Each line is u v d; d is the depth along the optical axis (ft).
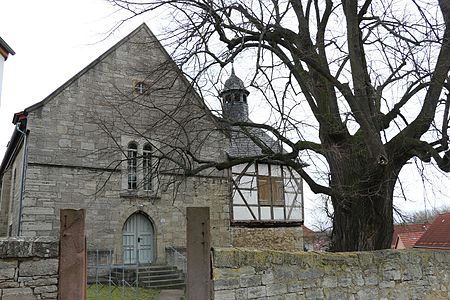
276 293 16.60
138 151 50.90
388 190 24.41
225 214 55.72
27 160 45.42
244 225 56.70
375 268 19.99
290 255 17.49
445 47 23.20
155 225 51.55
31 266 12.90
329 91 26.25
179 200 53.52
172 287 43.47
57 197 46.14
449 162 22.00
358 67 23.26
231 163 27.07
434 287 21.85
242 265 15.83
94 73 50.93
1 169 69.62
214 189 55.72
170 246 51.83
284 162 25.98
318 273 18.13
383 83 24.59
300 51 24.76
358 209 24.13
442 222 77.30
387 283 20.16
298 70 25.55
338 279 18.69
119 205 49.55
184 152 28.66
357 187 23.57
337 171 24.64
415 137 24.18
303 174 25.46
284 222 59.36
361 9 26.66
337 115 25.18
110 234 48.32
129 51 53.62
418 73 23.40
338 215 25.50
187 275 13.94
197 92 25.86
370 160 23.16
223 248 15.76
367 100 23.20
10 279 12.66
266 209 58.34
